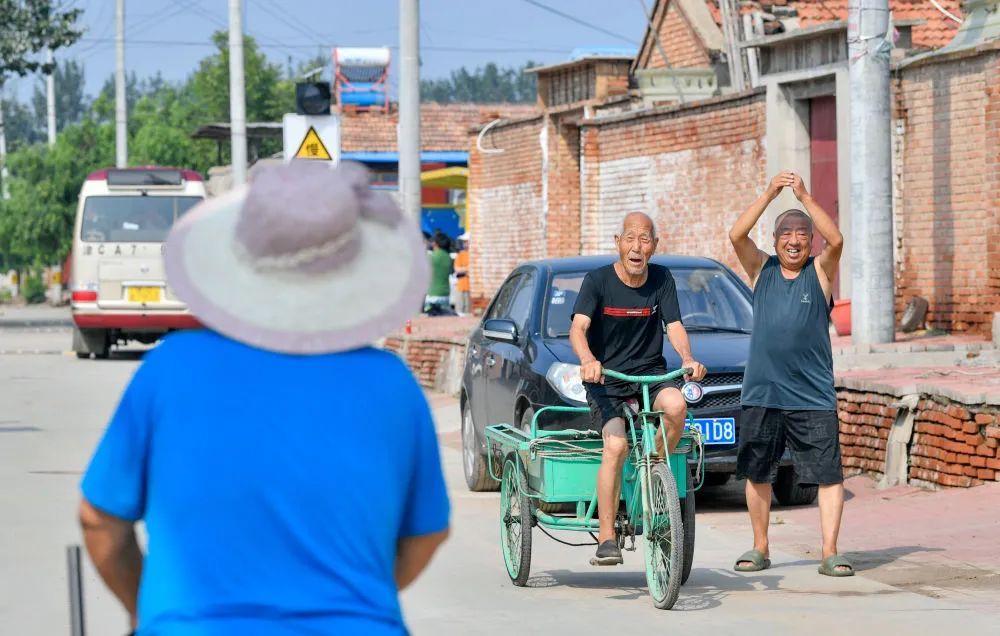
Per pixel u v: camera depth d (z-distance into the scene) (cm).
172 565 672
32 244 15925
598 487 1894
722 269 2891
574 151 6594
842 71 4212
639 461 1873
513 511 2066
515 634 1688
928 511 2450
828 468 2045
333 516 675
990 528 2273
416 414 710
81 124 16412
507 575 2083
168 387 686
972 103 3903
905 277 4159
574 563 2191
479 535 2417
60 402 4741
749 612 1802
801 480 2066
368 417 690
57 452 3491
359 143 11438
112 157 16150
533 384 2581
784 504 2708
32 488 2909
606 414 1894
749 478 2098
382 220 711
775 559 2181
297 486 673
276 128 11862
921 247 4097
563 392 2509
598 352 1948
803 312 2036
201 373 687
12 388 5250
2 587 1986
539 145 6700
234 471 671
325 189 694
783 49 4600
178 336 706
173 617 666
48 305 16638
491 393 2842
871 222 3669
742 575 2062
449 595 1934
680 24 6519
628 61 6675
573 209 6600
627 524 1950
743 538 2372
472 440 3002
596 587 2002
